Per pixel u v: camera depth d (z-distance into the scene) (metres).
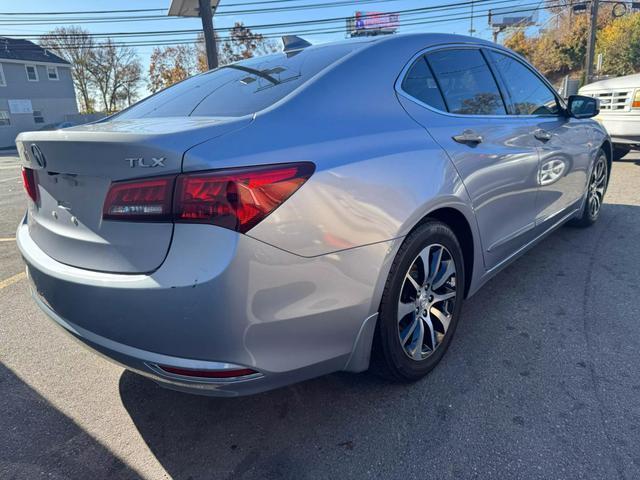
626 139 7.28
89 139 1.63
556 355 2.53
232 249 1.52
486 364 2.48
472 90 2.73
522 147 2.89
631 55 31.39
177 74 49.31
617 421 2.02
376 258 1.88
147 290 1.57
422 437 1.99
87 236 1.76
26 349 2.86
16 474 1.90
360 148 1.91
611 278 3.46
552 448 1.89
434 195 2.11
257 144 1.66
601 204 5.10
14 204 7.54
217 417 2.20
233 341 1.59
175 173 1.53
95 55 51.03
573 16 41.66
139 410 2.28
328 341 1.82
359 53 2.26
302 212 1.65
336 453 1.94
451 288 2.41
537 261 3.86
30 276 2.07
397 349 2.13
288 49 2.75
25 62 36.41
